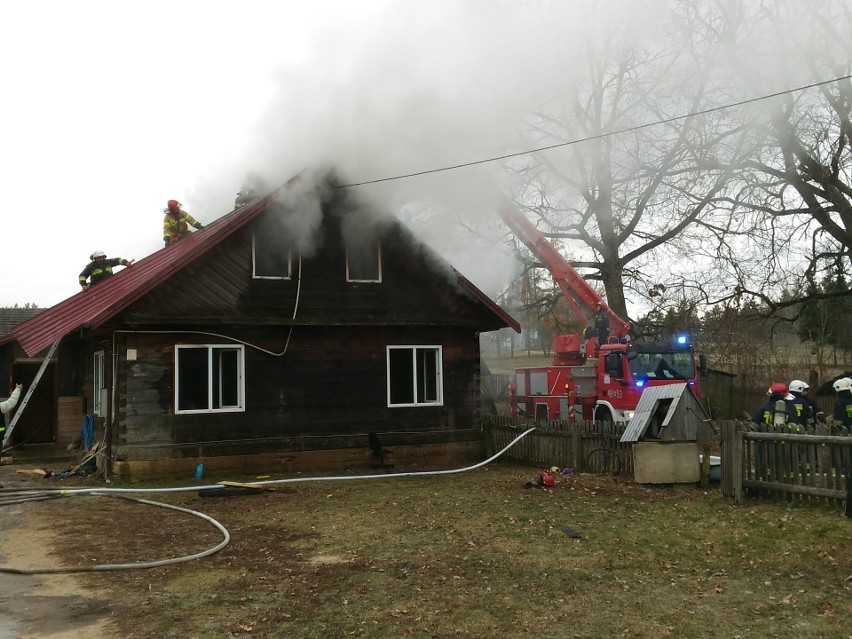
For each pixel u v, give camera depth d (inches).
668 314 967.0
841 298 1012.5
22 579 265.4
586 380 713.0
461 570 273.0
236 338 571.8
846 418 455.8
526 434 588.1
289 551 308.5
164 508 412.2
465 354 655.8
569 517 367.6
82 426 677.3
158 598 243.0
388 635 208.8
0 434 606.2
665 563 281.4
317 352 600.4
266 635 209.8
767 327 1008.2
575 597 241.1
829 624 212.4
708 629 210.8
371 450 608.1
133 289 520.1
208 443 554.9
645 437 468.1
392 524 360.2
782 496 389.1
